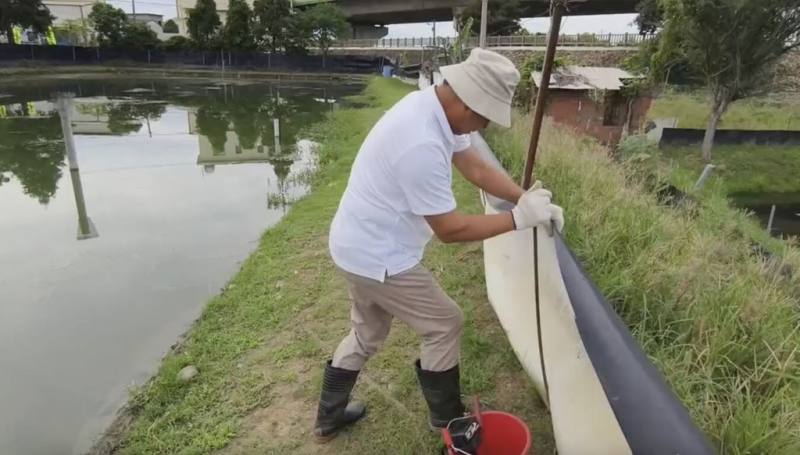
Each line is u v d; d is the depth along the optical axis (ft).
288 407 8.48
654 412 4.60
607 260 10.80
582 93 40.16
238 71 132.36
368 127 42.80
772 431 6.03
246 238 18.70
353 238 6.11
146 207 22.90
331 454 7.43
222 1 159.02
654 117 48.75
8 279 15.38
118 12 127.24
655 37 44.57
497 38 98.73
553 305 6.16
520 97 38.55
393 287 6.20
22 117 54.75
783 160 39.75
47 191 25.94
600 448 5.09
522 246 7.11
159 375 9.83
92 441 8.60
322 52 148.46
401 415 8.02
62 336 12.11
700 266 9.96
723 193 24.45
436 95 5.60
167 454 7.70
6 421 9.22
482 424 6.24
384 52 146.92
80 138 43.62
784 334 8.54
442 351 6.55
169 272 15.72
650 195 16.40
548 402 6.68
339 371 7.23
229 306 12.31
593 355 5.28
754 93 38.04
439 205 5.55
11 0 105.09
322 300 12.01
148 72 126.82
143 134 46.85
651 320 8.85
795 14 33.73
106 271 15.89
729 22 34.86
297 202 22.35
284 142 41.29
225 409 8.53
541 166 18.03
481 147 11.71
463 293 11.71
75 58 118.42
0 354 11.41
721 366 7.48
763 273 10.82
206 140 43.60
